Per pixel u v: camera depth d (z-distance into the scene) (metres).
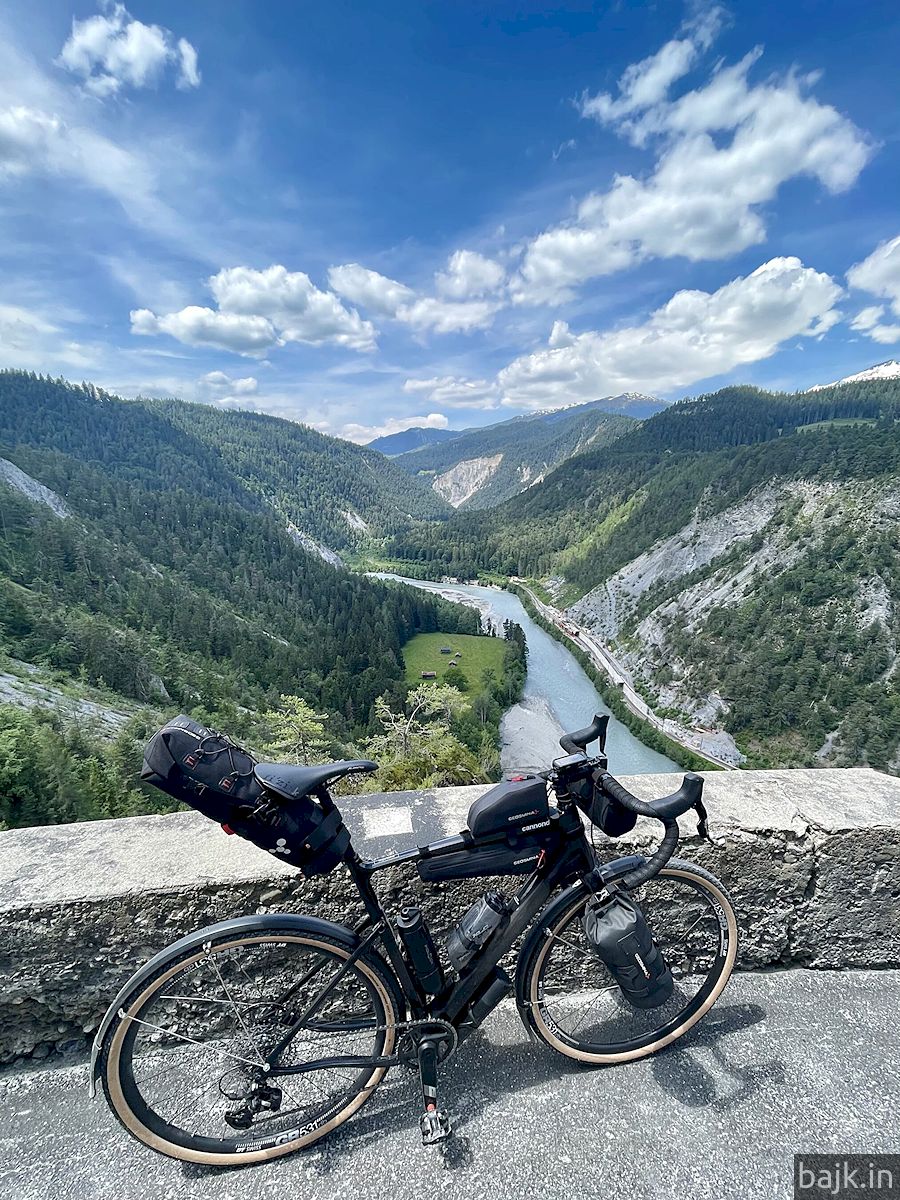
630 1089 1.85
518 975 1.91
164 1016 1.95
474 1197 1.55
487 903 1.84
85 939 1.86
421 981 1.79
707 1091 1.84
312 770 1.61
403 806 2.34
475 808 1.78
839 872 2.25
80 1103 1.82
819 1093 1.83
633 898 2.20
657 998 1.85
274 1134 1.70
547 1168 1.62
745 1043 2.01
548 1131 1.72
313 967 1.81
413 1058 1.81
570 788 1.82
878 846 2.23
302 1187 1.59
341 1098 1.79
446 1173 1.61
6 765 23.06
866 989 2.25
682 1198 1.54
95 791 26.34
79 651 63.53
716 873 2.23
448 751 16.12
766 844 2.21
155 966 1.57
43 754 24.36
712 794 2.42
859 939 2.31
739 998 2.20
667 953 2.31
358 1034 1.99
